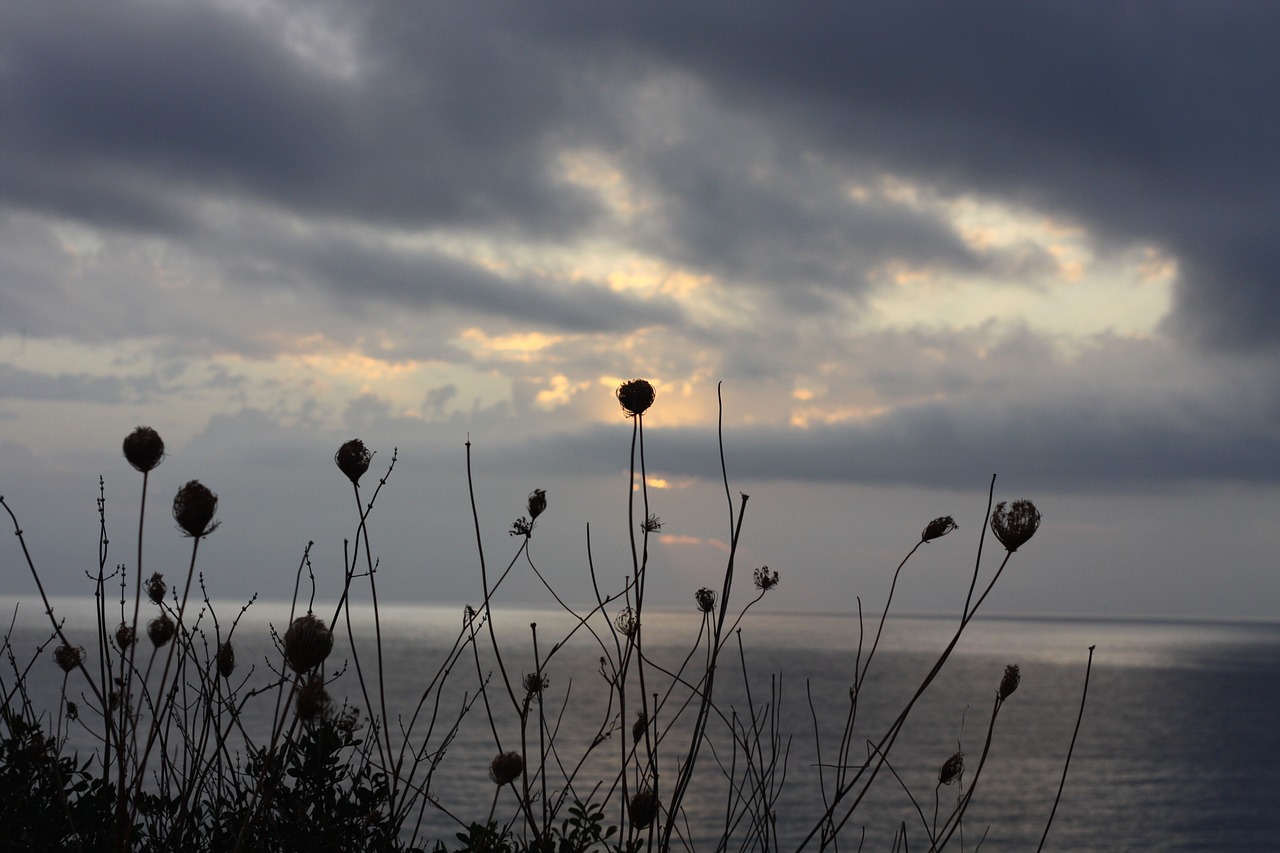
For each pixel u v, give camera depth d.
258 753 2.86
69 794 3.09
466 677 144.12
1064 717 143.88
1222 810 78.81
